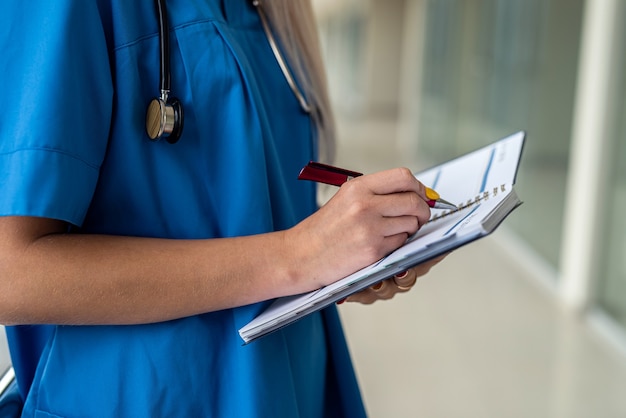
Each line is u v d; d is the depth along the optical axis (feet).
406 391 8.09
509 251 13.66
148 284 1.80
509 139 2.35
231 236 2.05
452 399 7.91
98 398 1.99
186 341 2.02
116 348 1.99
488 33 16.51
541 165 12.34
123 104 1.91
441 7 23.31
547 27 12.14
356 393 2.74
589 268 10.36
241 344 2.07
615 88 9.66
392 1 47.44
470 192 2.19
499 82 15.37
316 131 2.76
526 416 7.56
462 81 19.76
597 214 10.18
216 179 2.07
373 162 26.61
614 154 9.77
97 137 1.85
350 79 57.62
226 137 2.06
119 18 1.90
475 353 9.09
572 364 8.80
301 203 2.56
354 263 1.86
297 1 2.58
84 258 1.76
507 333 9.73
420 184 1.92
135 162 1.96
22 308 1.72
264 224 2.07
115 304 1.78
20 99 1.73
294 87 2.53
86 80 1.80
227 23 2.26
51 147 1.69
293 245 1.88
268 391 2.09
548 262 11.91
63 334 2.02
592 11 10.11
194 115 2.02
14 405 2.36
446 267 12.66
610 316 10.00
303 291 1.91
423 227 2.15
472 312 10.50
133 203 1.99
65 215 1.73
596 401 7.89
